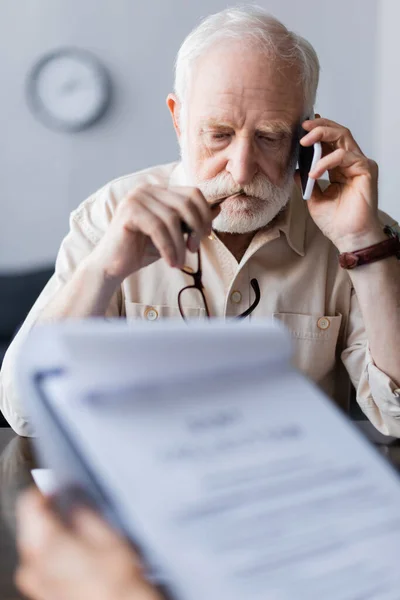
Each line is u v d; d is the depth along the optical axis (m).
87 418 0.40
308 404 0.46
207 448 0.41
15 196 3.50
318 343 1.37
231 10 1.27
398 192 3.36
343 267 1.22
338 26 3.46
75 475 0.38
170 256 1.01
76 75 3.43
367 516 0.41
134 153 3.51
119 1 3.41
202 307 1.36
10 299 3.15
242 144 1.20
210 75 1.21
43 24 3.40
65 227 3.54
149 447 0.40
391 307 1.20
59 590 0.40
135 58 3.45
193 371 0.44
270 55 1.20
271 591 0.36
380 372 1.19
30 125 3.46
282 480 0.41
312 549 0.38
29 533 0.43
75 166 3.50
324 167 1.21
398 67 3.32
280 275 1.37
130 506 0.37
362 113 3.52
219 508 0.39
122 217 1.05
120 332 0.42
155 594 0.37
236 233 1.34
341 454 0.44
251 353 0.46
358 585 0.38
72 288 1.08
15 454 0.97
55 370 0.41
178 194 1.03
